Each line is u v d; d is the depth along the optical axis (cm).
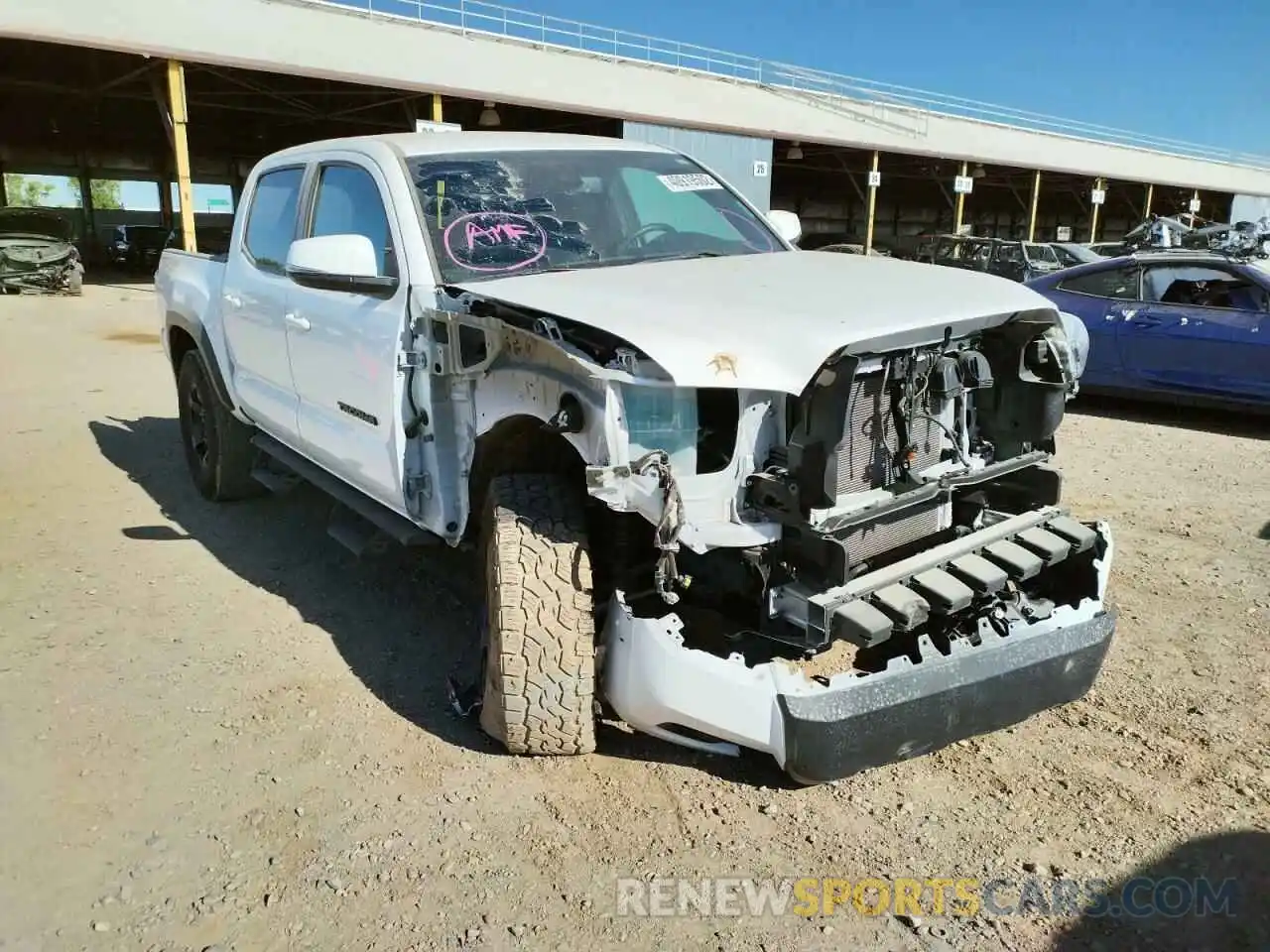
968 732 297
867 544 296
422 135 421
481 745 337
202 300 563
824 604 272
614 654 299
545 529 308
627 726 346
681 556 311
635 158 448
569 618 303
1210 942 245
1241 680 376
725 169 2400
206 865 277
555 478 325
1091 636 315
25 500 618
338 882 270
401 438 363
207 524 574
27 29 1650
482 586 346
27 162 3634
